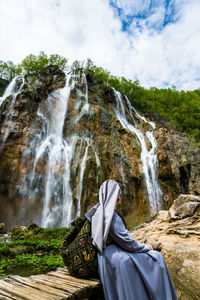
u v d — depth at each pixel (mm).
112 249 2359
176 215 4426
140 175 19938
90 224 2547
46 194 17500
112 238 2414
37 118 19984
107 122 22719
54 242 8383
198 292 2367
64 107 22016
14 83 24797
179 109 35125
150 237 3793
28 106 19844
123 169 19500
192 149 24062
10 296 1941
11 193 16484
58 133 20797
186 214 4215
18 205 16391
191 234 3434
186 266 2689
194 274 2504
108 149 20203
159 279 2221
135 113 31016
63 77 24484
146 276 2178
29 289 2111
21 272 5152
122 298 2068
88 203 17109
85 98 23297
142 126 27562
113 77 35500
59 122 21344
